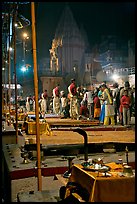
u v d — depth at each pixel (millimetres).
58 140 8047
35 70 4902
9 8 9180
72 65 46125
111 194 3906
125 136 8930
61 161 6648
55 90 17922
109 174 4117
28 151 7168
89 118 14516
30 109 22062
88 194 3996
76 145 7633
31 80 33531
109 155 7363
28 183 5637
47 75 36062
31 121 10477
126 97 12156
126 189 3939
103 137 8641
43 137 8688
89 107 15055
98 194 3885
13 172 5738
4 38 14414
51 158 7082
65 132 10227
